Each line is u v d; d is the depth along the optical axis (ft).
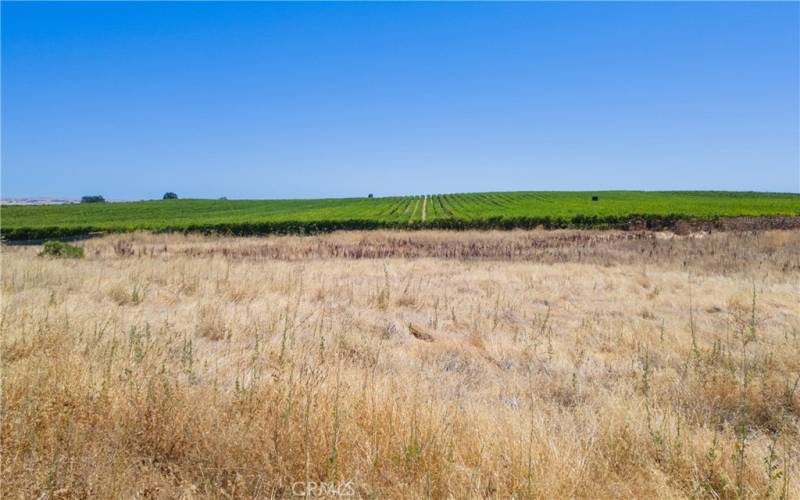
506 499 9.66
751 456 11.75
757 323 26.32
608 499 9.98
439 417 12.34
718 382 16.93
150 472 10.18
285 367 15.79
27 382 12.76
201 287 35.04
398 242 83.97
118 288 32.12
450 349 22.09
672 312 30.12
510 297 34.12
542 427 12.21
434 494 9.71
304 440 11.00
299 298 30.07
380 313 29.01
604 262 53.01
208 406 12.28
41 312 22.71
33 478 9.34
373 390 13.46
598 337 23.89
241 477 9.83
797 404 15.55
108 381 12.73
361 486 9.73
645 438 12.52
